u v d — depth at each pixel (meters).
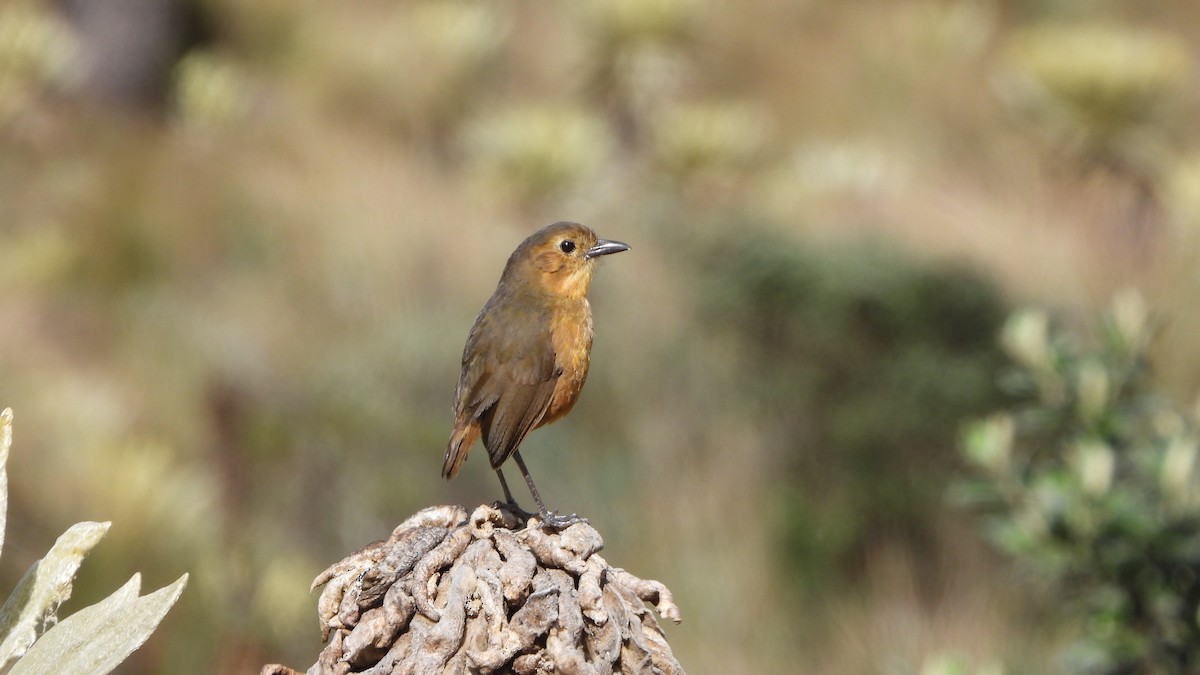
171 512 9.94
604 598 2.91
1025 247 17.03
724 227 15.71
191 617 9.66
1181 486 6.53
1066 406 7.20
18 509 9.66
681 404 14.16
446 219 17.55
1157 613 6.72
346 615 2.83
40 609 2.03
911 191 19.06
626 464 13.70
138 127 20.20
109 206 17.50
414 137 21.53
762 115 22.75
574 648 2.76
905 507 13.09
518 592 2.82
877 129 22.52
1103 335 7.38
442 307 15.80
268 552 11.38
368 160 19.20
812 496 13.27
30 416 10.73
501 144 19.64
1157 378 14.11
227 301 15.90
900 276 14.34
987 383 13.70
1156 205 19.66
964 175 20.95
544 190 19.08
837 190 18.66
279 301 15.85
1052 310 15.48
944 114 22.41
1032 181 20.36
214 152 19.30
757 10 24.23
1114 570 6.65
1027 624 11.53
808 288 14.35
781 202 18.12
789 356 14.29
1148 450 6.98
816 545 12.82
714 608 12.03
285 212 17.47
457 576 2.83
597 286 15.13
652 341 14.66
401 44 22.06
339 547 12.81
